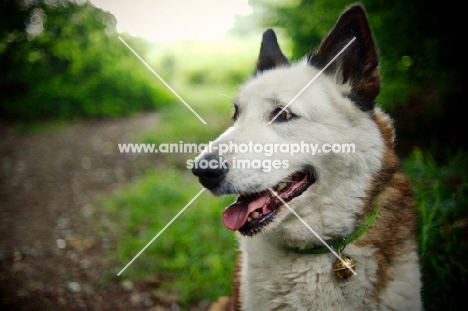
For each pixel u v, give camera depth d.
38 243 1.18
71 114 2.84
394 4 1.21
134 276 1.00
